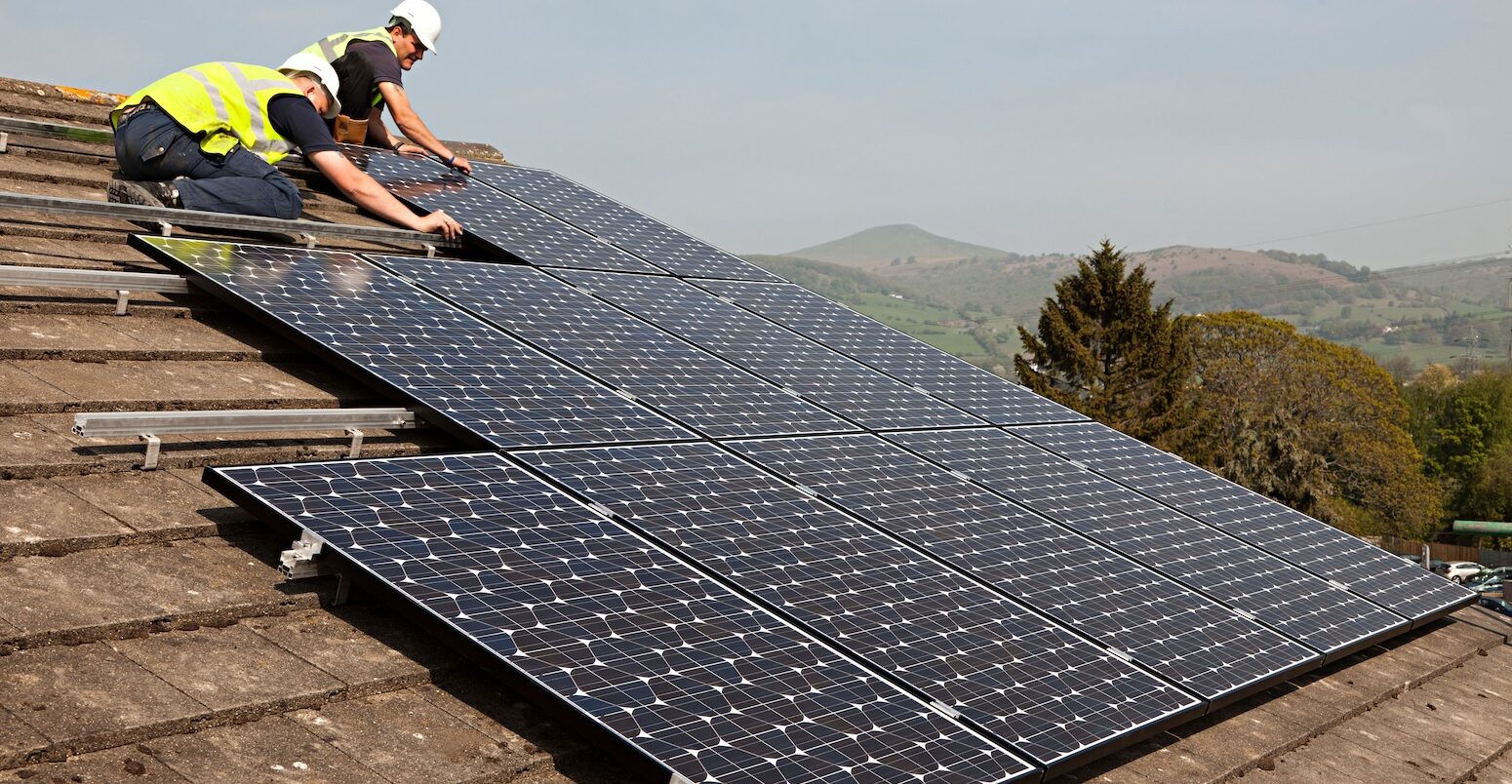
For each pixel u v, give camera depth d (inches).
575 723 159.8
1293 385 3198.8
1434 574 392.5
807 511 255.4
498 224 434.9
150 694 154.7
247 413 221.3
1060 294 2637.8
